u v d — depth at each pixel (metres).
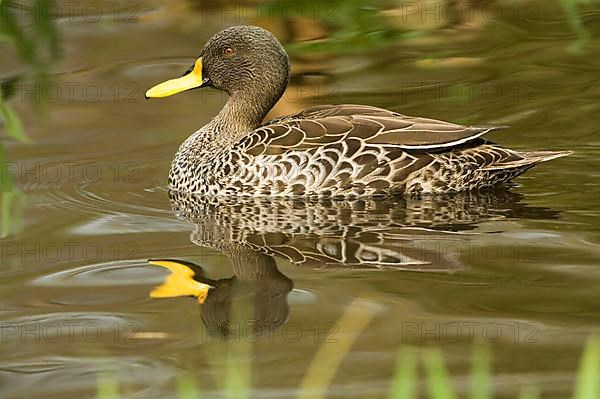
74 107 16.75
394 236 12.62
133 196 14.16
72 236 12.77
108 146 15.59
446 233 12.66
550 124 15.85
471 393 9.02
